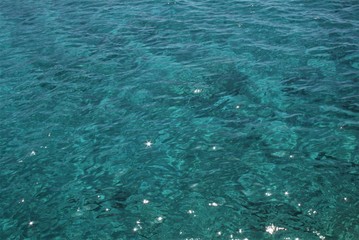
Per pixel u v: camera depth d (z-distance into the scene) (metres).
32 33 22.02
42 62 18.94
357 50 17.41
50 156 13.17
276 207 10.61
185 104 15.25
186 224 10.36
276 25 20.28
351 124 13.34
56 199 11.50
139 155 12.96
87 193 11.65
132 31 21.28
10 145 13.75
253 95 15.40
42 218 10.90
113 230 10.38
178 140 13.47
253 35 19.61
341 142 12.61
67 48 20.05
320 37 18.75
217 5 23.42
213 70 17.12
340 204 10.49
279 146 12.77
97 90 16.45
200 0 24.39
